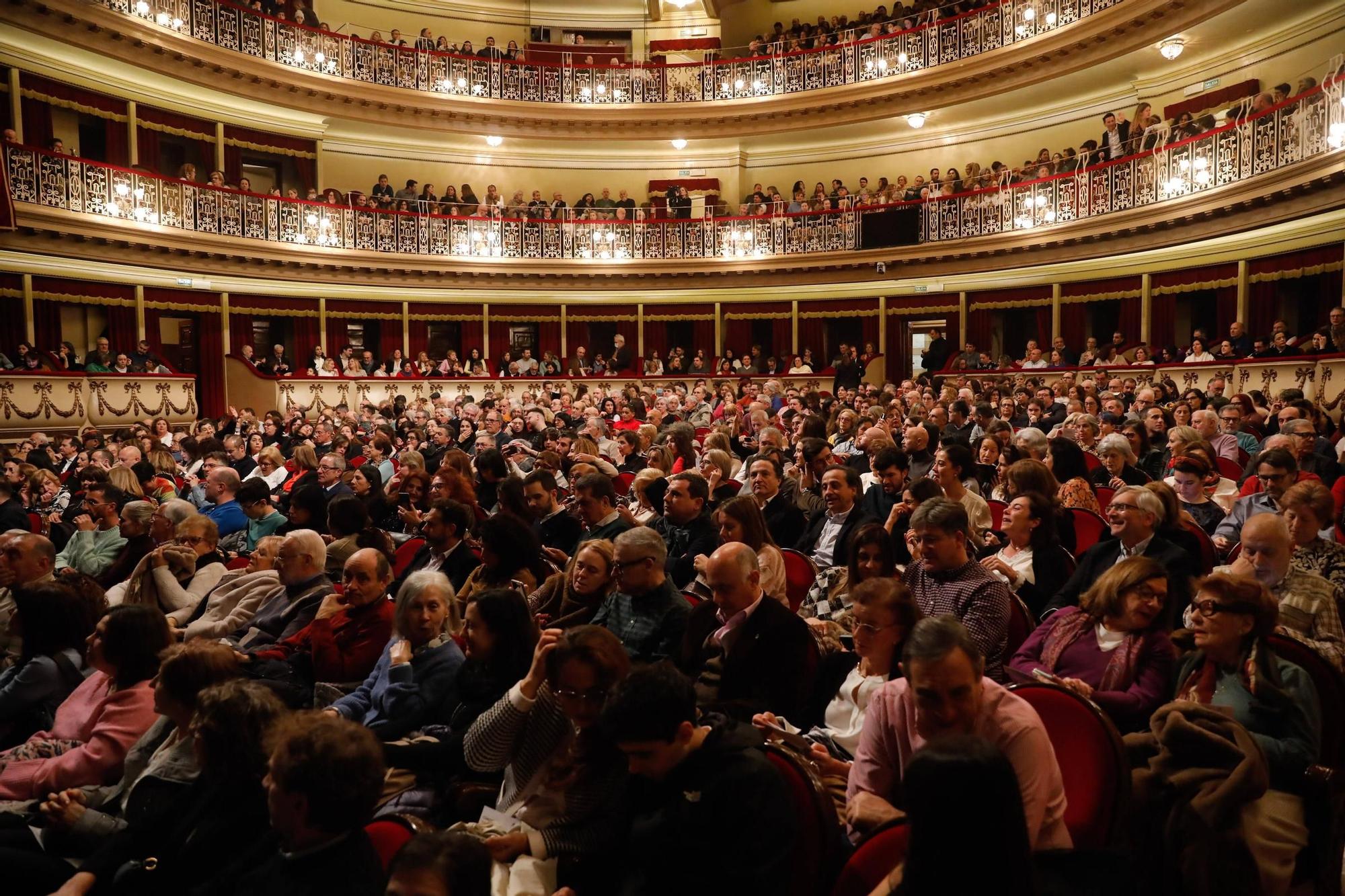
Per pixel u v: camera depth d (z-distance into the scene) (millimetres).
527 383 22453
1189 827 2879
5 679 4414
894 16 22125
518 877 2947
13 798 3719
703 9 25719
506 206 23562
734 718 3658
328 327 22094
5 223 15125
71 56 17594
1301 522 4586
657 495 6660
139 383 17547
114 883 2973
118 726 3762
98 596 4688
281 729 2500
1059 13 18125
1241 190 13953
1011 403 11703
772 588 4941
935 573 4234
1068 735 2893
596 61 24688
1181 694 3420
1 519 7566
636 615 4434
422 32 23234
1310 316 14938
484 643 3873
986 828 1835
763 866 2475
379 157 23734
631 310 24125
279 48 20344
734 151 24781
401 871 1959
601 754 3066
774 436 8742
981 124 22016
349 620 4633
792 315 23141
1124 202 16688
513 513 6672
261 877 2389
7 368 15469
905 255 20938
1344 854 3393
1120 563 3736
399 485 8297
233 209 19484
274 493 10234
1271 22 15906
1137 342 17781
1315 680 3229
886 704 2939
